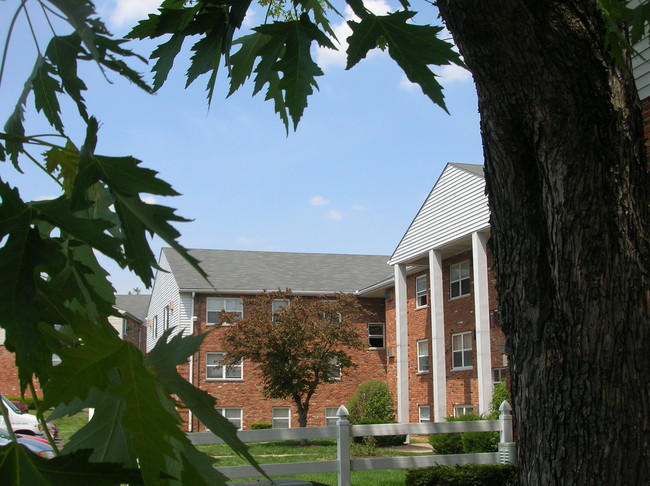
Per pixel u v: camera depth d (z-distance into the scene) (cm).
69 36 94
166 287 2895
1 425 1016
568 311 331
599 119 319
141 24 151
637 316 324
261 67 149
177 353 72
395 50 140
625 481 316
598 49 308
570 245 329
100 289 94
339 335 2250
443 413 1964
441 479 731
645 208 335
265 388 2284
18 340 65
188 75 149
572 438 327
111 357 69
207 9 144
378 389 2378
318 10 185
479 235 1834
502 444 780
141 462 65
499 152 348
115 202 72
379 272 3073
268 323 2244
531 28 291
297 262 3072
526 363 348
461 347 2136
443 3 288
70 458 62
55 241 71
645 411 321
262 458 1606
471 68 316
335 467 702
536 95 311
